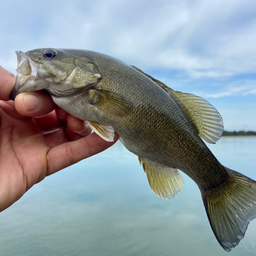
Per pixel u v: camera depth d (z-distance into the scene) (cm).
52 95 21
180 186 24
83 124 24
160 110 22
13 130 22
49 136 25
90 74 22
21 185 20
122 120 22
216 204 24
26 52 21
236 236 22
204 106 24
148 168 24
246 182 23
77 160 24
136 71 23
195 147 23
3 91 20
